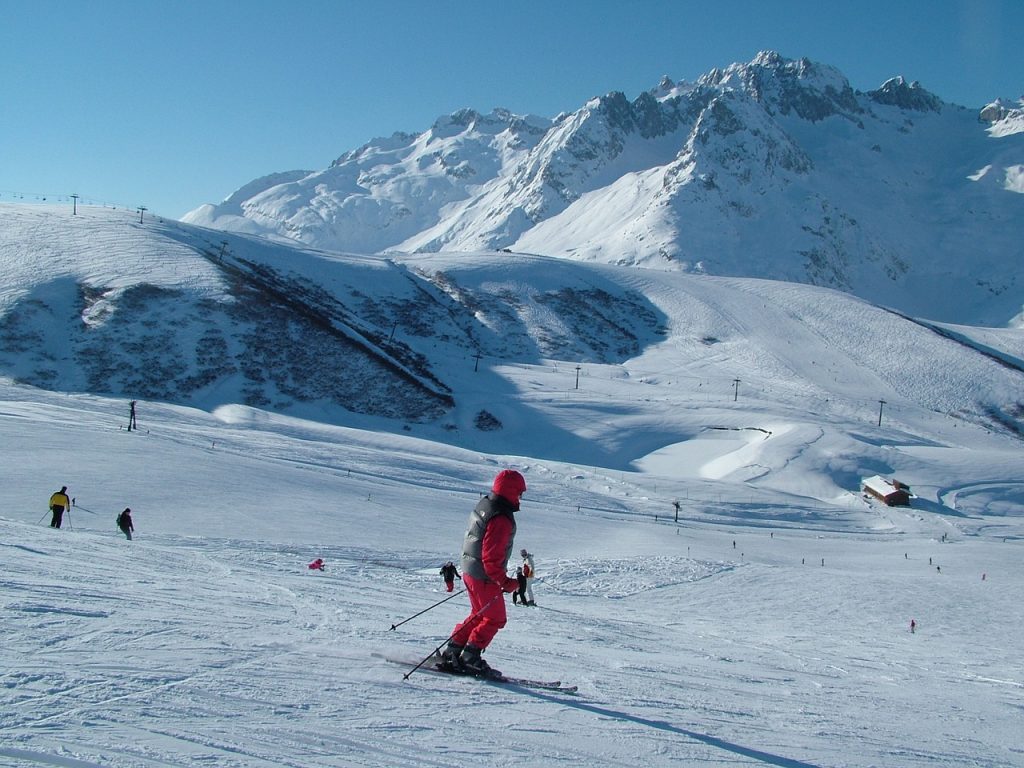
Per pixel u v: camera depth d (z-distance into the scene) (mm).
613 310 171875
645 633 14203
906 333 169500
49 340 98688
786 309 180125
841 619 29641
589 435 102688
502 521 5898
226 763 3441
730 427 106688
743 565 39844
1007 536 70438
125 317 104875
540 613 16141
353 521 38312
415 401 105938
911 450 102312
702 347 157000
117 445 47062
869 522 74188
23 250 121750
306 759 3650
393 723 4363
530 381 123875
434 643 6762
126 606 6438
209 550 23828
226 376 99438
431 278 173375
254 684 4668
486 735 4410
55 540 11359
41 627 5277
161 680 4473
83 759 3229
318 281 151875
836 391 138375
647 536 49781
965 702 9477
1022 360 178875
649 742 4750
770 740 5324
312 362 107938
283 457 59531
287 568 17500
